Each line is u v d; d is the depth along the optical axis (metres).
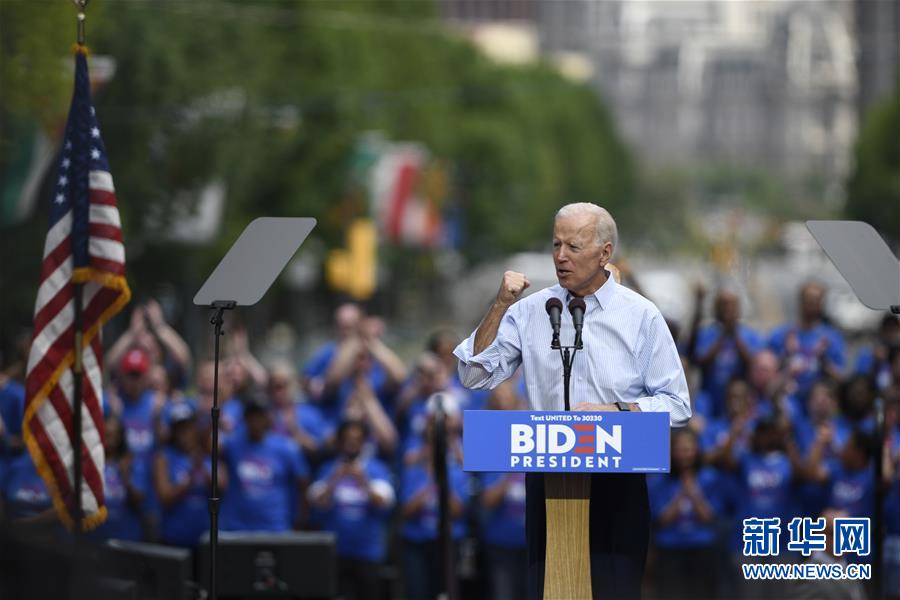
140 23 103.50
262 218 28.48
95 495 30.89
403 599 45.81
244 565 37.12
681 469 44.06
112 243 30.94
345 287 141.00
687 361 46.44
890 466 41.94
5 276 77.94
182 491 43.16
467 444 22.70
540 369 24.23
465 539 46.00
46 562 25.19
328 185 163.38
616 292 24.23
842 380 45.69
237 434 43.84
